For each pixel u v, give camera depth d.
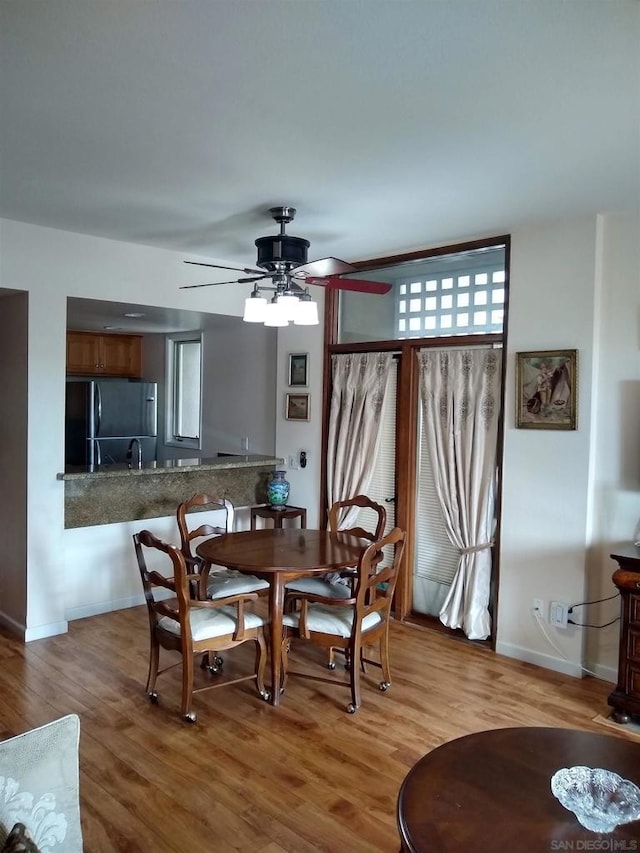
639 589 3.07
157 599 4.84
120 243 4.30
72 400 6.48
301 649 4.07
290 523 5.43
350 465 4.88
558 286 3.73
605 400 3.63
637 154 2.65
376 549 3.22
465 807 1.55
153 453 6.87
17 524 4.11
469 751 1.82
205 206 3.45
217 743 2.90
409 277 4.61
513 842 1.42
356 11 1.65
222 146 2.61
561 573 3.75
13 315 4.09
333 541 3.82
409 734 3.02
